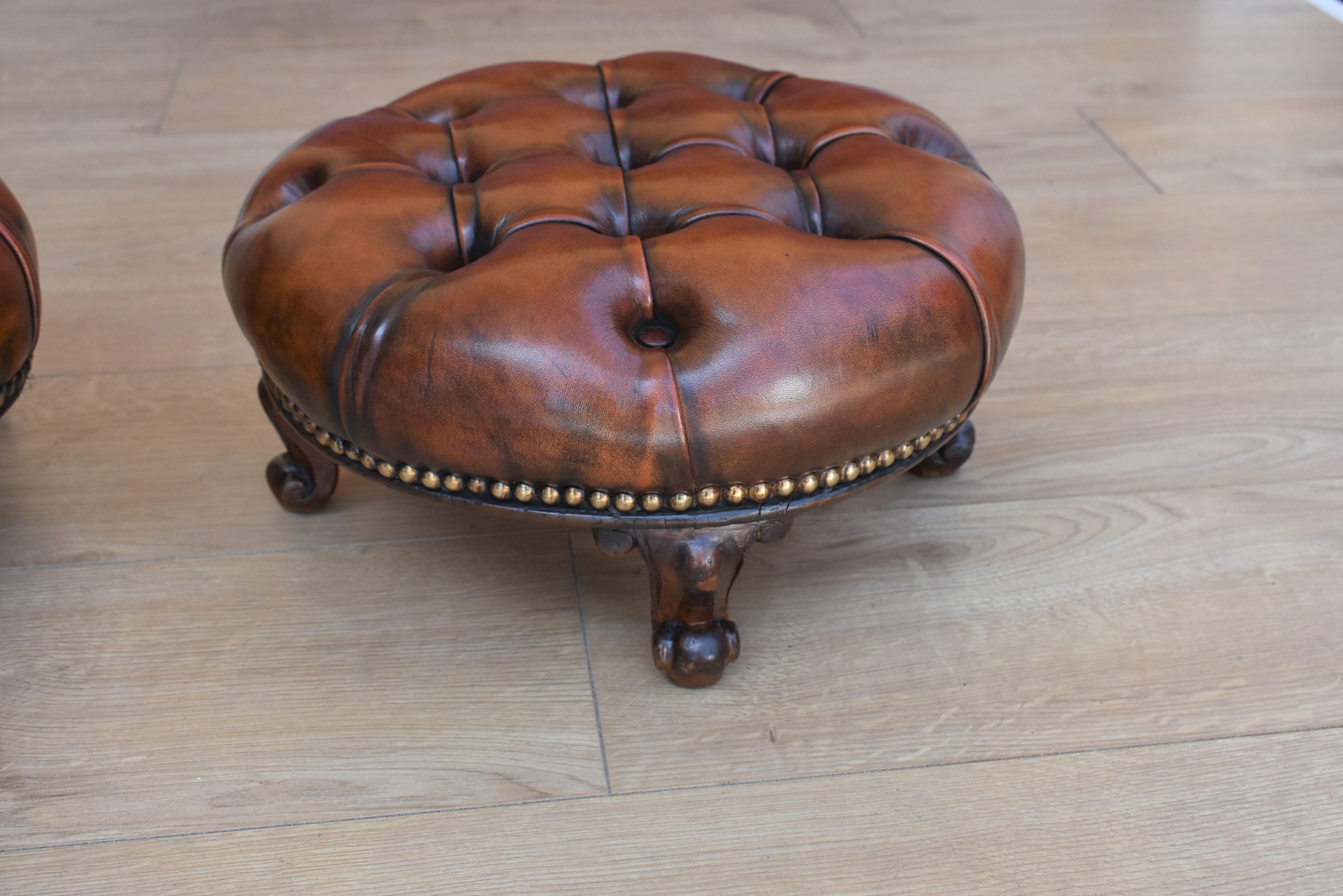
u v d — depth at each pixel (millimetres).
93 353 1360
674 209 908
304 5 2303
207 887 811
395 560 1088
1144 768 898
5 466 1189
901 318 823
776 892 812
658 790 882
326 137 1027
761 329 791
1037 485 1185
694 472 794
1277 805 870
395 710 943
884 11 2318
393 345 803
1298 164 1771
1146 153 1804
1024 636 1013
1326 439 1241
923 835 850
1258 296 1477
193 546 1101
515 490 820
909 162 967
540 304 792
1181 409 1291
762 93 1138
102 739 913
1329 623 1022
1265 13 2305
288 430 1047
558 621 1026
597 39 2166
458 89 1134
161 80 2000
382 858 832
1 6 2266
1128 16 2291
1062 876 822
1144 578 1072
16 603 1031
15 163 1737
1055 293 1486
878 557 1096
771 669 981
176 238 1576
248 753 906
